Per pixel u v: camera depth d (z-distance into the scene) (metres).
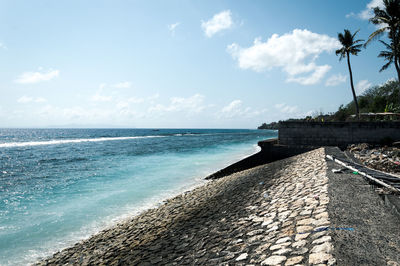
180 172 18.45
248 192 9.30
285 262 3.29
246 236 4.82
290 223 4.73
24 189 13.97
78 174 18.28
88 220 9.09
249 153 30.66
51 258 6.41
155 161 24.61
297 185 7.98
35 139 73.62
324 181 7.13
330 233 3.70
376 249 3.18
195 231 6.34
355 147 18.14
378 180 6.58
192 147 41.78
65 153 33.34
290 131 21.78
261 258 3.66
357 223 4.02
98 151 35.94
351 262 2.90
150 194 12.45
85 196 12.27
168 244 5.93
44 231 8.17
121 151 35.50
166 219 8.20
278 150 21.28
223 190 11.02
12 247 7.09
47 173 18.92
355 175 7.60
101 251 6.43
